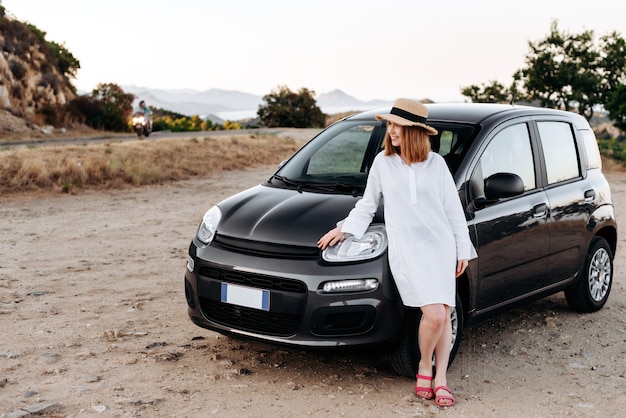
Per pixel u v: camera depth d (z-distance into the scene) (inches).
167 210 497.4
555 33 1961.1
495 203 203.5
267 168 821.9
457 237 166.6
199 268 190.4
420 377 173.8
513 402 174.6
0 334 219.3
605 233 269.1
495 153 210.1
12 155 627.2
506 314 257.6
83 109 1662.2
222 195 587.2
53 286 282.7
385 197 165.8
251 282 181.0
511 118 222.7
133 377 184.5
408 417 162.2
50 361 195.2
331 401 170.9
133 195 573.3
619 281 313.3
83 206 507.2
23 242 372.8
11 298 262.7
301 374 189.9
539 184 226.5
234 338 199.9
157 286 286.2
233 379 184.5
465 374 194.7
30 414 157.4
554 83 1967.3
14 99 1572.3
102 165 634.2
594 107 1989.4
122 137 1283.2
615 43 1937.7
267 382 183.2
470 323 199.2
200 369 191.6
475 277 193.8
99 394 171.9
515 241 208.8
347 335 174.4
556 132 243.8
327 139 231.6
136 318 240.8
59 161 621.3
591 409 171.0
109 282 291.6
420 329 167.8
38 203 514.0
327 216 186.4
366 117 237.0
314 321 173.6
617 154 1142.3
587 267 253.1
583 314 259.3
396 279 165.2
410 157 163.2
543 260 225.6
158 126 1886.1
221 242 189.9
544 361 207.2
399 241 163.2
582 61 1955.0
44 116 1562.5
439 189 164.4
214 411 163.2
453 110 224.7
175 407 165.2
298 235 181.2
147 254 348.8
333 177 212.4
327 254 175.3
